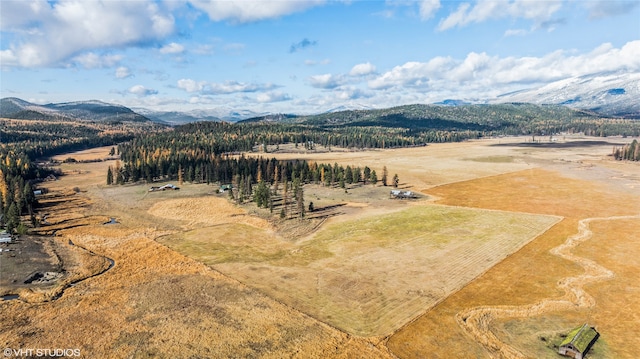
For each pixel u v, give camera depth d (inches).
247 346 1926.7
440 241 3506.4
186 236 3750.0
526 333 2058.3
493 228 3892.7
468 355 1872.5
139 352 1878.7
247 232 3846.0
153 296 2465.6
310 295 2482.8
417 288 2586.1
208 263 3041.3
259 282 2679.6
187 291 2536.9
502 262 3026.6
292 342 1964.8
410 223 4067.4
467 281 2694.4
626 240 3511.3
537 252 3230.8
